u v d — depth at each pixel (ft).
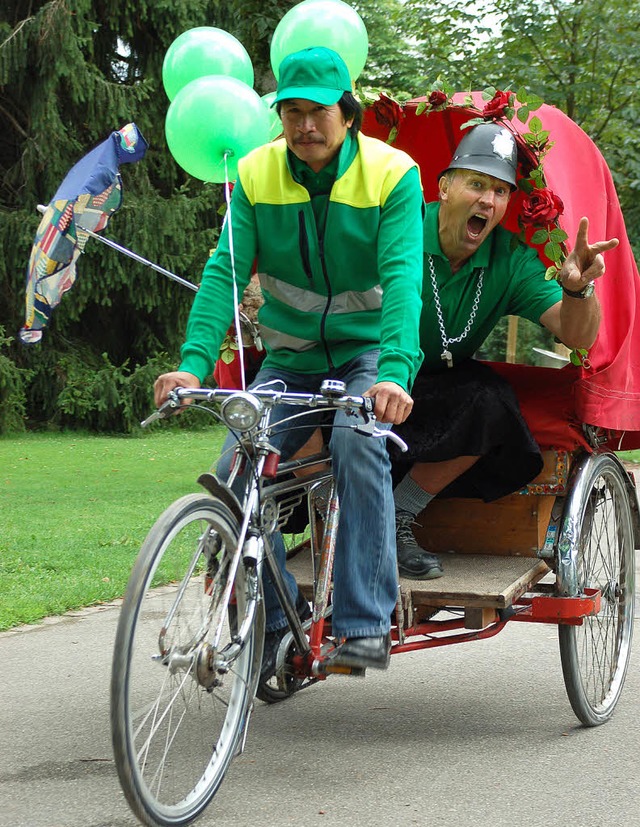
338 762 14.55
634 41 49.55
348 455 13.62
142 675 12.76
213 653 12.12
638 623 22.52
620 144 53.06
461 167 15.64
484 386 15.87
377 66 89.51
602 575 17.38
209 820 12.45
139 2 82.74
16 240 81.66
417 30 53.52
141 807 11.34
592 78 50.80
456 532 17.35
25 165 81.82
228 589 12.34
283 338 14.61
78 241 20.48
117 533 34.94
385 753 14.92
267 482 13.64
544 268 16.37
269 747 15.20
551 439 16.33
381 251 13.55
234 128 16.99
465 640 15.26
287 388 14.80
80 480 52.80
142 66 88.28
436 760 14.61
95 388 84.64
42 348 85.51
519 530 16.99
